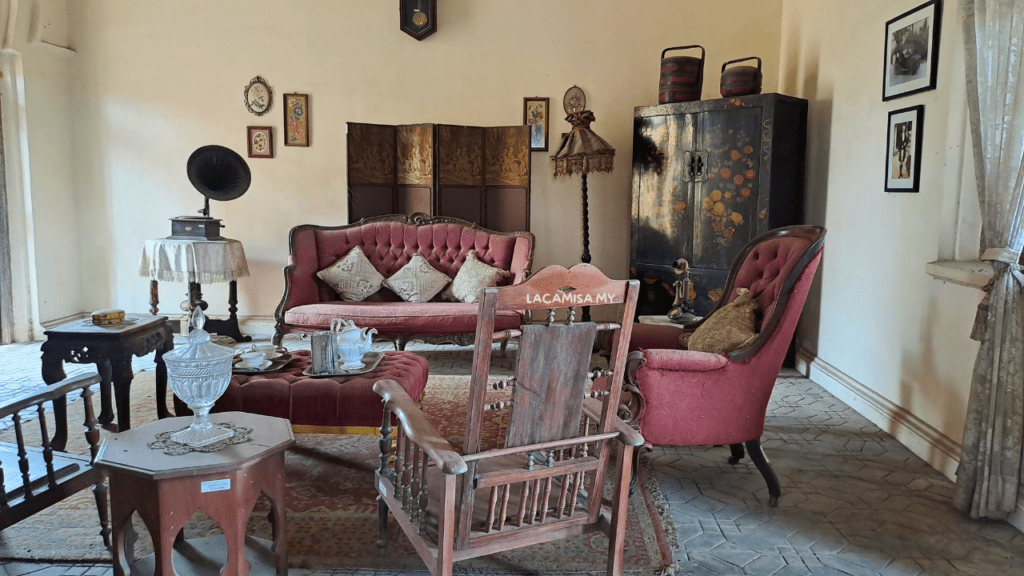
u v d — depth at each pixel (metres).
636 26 5.84
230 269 5.49
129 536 2.06
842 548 2.47
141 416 3.82
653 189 5.30
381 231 5.46
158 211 6.18
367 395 2.81
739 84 4.96
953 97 3.19
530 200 5.90
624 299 1.79
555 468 1.85
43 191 5.81
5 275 5.64
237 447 1.92
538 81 5.94
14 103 5.55
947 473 3.11
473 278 5.21
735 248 4.96
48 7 5.75
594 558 2.35
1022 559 2.39
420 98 6.00
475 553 1.81
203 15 5.97
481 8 5.90
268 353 3.20
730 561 2.37
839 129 4.50
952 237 3.25
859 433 3.71
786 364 5.21
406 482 1.98
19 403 1.97
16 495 1.99
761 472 2.83
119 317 3.36
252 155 6.05
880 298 3.88
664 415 2.73
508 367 5.00
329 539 2.44
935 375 3.30
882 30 3.91
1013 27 2.52
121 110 6.09
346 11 5.94
